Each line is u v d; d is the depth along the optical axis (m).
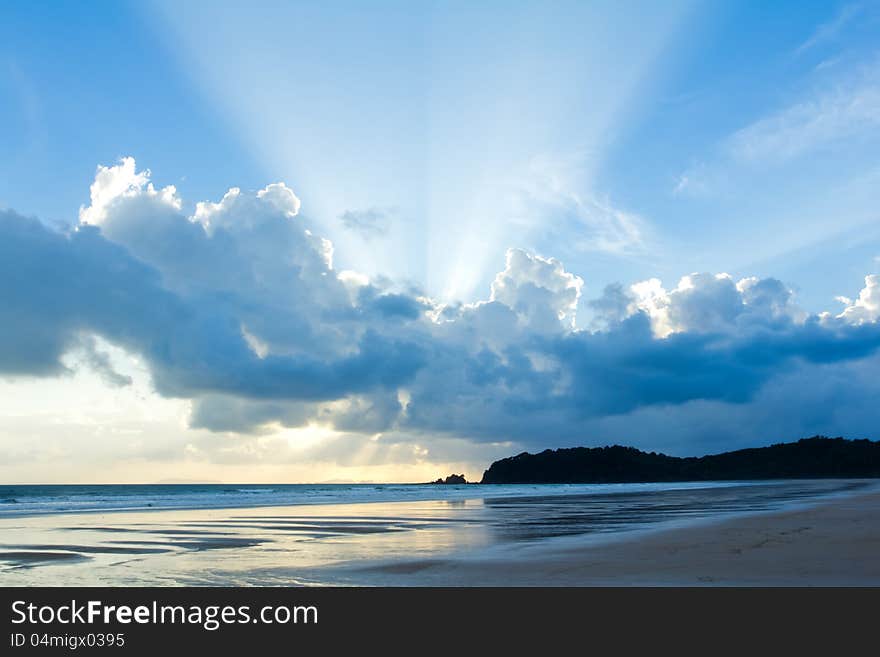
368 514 35.34
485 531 23.55
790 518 25.11
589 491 89.44
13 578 13.38
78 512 37.84
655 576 12.21
